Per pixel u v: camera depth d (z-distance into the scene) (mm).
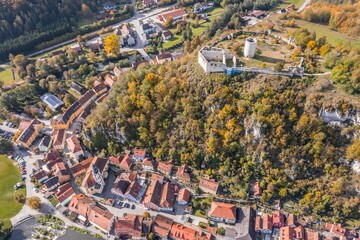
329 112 123125
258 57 148125
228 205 128875
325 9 188875
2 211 136625
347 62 128500
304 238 118938
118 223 123438
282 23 186000
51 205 137875
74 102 188125
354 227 121125
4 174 153125
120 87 160125
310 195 126500
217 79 138000
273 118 127062
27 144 165125
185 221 128500
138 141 151750
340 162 124562
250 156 134250
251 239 119625
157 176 143125
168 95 145250
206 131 139750
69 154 159250
